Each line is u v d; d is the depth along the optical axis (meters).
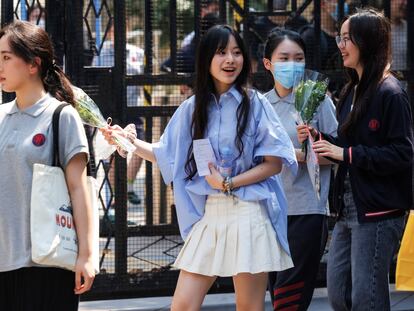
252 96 11.16
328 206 13.47
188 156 11.22
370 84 11.80
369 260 11.77
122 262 15.85
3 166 9.55
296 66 13.13
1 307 9.68
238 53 11.09
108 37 15.60
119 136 11.55
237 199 10.95
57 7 15.45
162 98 15.74
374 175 11.77
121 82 15.59
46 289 9.61
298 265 13.15
